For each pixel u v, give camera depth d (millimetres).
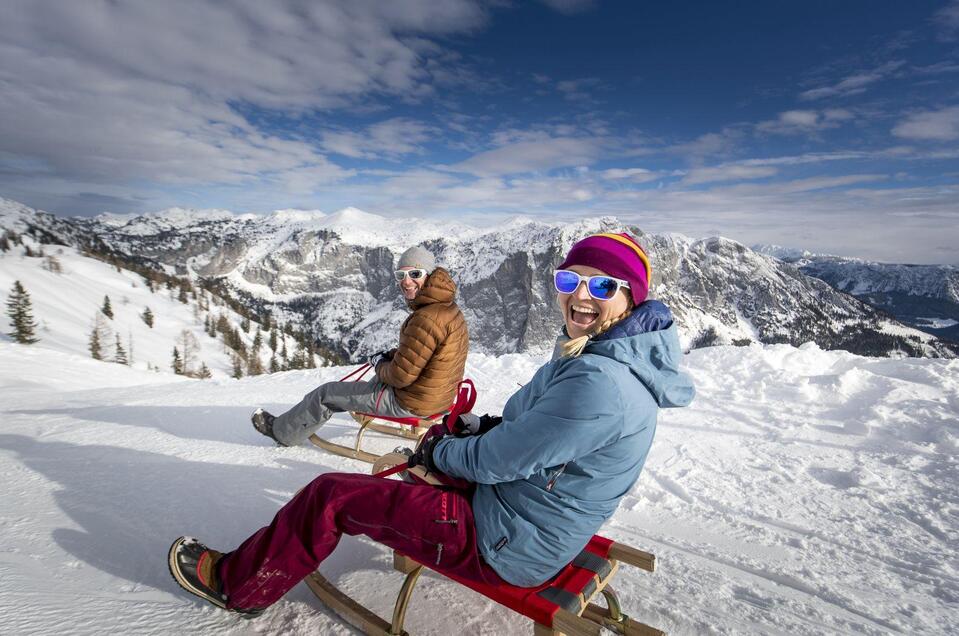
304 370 10719
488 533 1845
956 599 2725
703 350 9352
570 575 2000
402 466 2193
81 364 22312
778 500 4020
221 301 158375
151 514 3133
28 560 2402
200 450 4625
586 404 1613
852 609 2607
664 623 2412
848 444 5297
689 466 4738
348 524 1986
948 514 3729
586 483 1739
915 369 7176
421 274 4098
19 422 5707
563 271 1867
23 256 140000
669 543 3303
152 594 2246
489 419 2312
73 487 3518
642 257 1822
